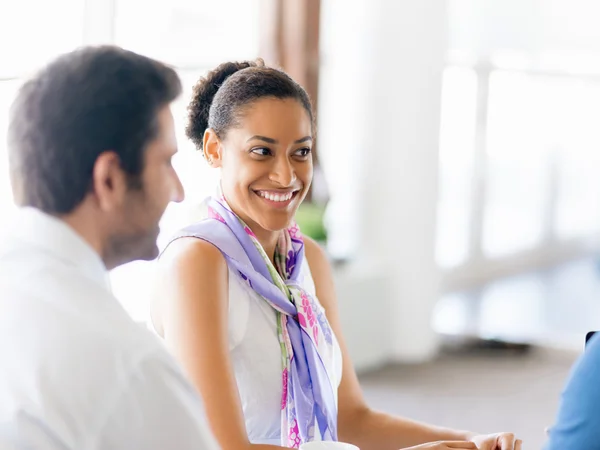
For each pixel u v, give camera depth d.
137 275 3.46
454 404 4.71
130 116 1.08
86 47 1.12
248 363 1.82
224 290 1.78
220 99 1.83
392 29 5.43
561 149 9.27
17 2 3.21
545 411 4.62
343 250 5.64
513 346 5.91
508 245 8.80
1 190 2.89
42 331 1.05
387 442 1.98
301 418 1.83
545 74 8.72
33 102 1.08
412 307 5.61
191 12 4.20
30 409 1.02
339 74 5.59
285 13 5.19
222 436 1.66
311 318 1.89
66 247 1.09
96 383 1.02
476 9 7.71
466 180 8.01
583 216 9.91
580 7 8.81
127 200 1.10
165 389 1.04
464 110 7.83
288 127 1.78
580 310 7.21
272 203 1.81
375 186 5.59
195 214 1.96
